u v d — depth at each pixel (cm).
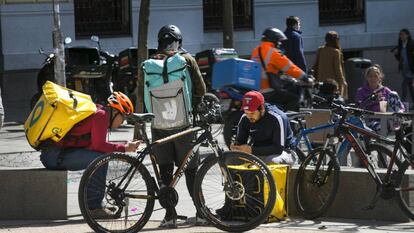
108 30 3734
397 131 1606
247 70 2134
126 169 1484
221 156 1470
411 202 1578
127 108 1583
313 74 2894
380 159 1652
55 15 2311
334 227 1542
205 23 3881
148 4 2491
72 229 1531
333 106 1645
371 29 4075
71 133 1596
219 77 2159
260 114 1620
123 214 1477
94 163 1462
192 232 1503
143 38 2495
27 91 3569
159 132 1567
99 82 3062
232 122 2114
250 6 3919
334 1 4047
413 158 1581
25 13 3550
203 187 1510
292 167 1644
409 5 4112
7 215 1625
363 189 1605
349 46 4038
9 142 2591
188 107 1552
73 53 3116
